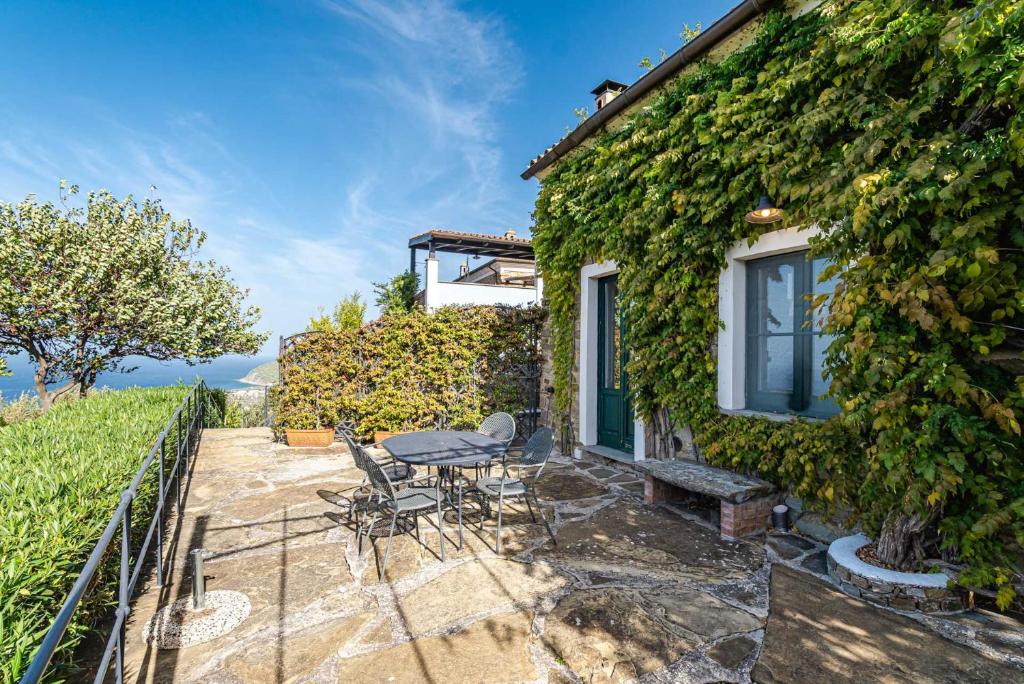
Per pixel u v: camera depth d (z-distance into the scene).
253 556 3.30
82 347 9.53
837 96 3.15
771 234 3.81
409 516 4.08
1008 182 2.33
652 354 4.78
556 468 5.73
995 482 2.44
